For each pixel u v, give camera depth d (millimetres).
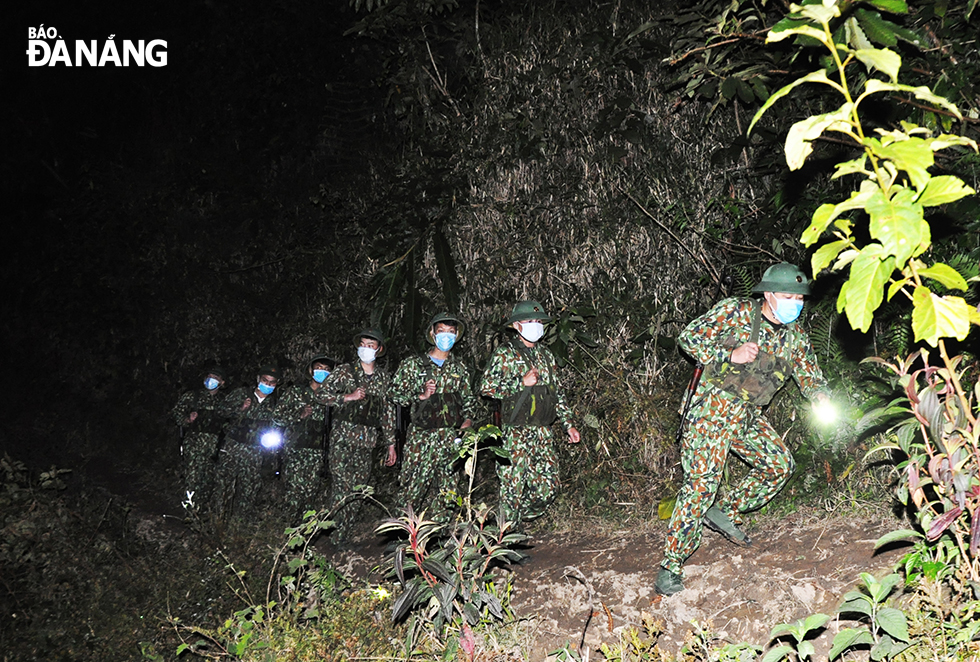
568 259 7582
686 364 6863
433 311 8133
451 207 8148
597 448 6527
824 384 4566
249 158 10945
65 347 11570
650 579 4898
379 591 4621
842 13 3068
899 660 2760
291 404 7273
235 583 5746
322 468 7156
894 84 2094
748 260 6840
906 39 3645
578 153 7684
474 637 4297
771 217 6555
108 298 11391
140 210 11461
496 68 8227
